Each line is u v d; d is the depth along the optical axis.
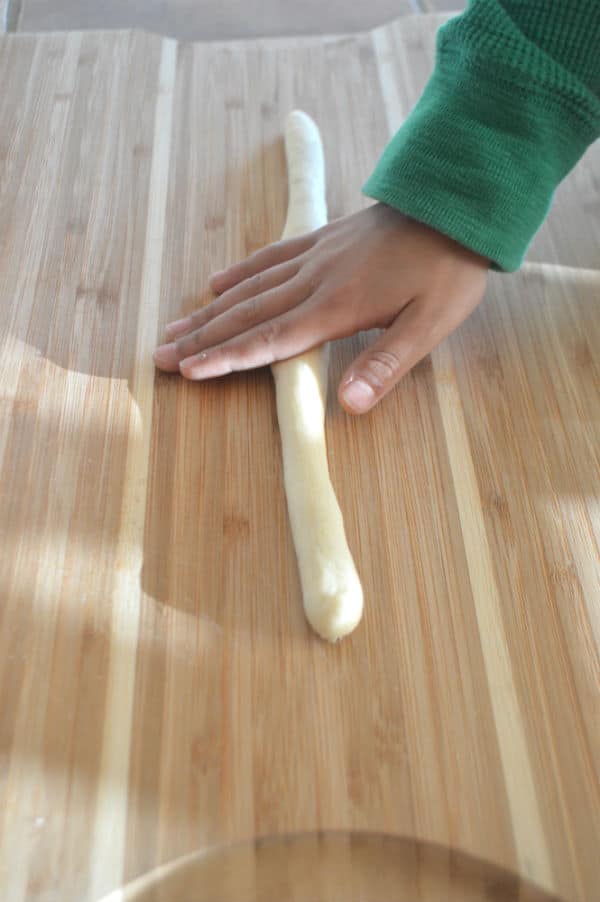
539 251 0.51
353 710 0.40
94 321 0.48
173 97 0.56
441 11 0.66
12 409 0.45
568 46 0.43
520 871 0.38
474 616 0.41
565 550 0.43
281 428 0.45
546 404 0.46
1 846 0.37
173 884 0.38
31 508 0.43
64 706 0.40
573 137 0.44
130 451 0.45
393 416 0.46
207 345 0.46
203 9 0.66
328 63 0.58
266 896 0.38
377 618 0.41
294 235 0.49
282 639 0.41
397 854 0.38
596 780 0.39
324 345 0.47
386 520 0.43
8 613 0.41
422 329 0.44
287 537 0.43
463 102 0.44
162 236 0.51
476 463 0.45
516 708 0.40
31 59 0.58
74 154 0.54
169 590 0.42
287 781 0.39
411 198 0.44
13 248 0.50
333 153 0.54
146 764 0.39
